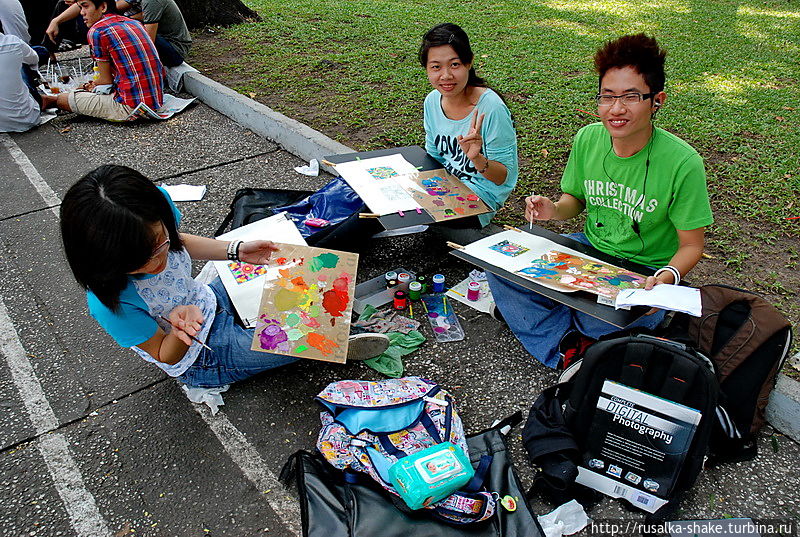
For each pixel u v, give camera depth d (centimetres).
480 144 320
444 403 257
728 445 249
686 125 530
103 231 194
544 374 296
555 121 542
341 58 715
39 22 748
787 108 574
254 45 772
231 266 310
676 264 269
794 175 447
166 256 228
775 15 949
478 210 332
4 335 316
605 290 260
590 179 297
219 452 255
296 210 368
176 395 282
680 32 845
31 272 363
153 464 250
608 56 255
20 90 532
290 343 262
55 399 280
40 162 494
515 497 232
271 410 275
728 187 434
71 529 226
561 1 1037
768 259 360
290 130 507
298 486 231
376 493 229
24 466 249
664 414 220
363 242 352
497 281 314
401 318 327
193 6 819
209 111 603
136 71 550
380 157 385
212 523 228
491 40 798
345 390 258
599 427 232
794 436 259
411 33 825
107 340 314
